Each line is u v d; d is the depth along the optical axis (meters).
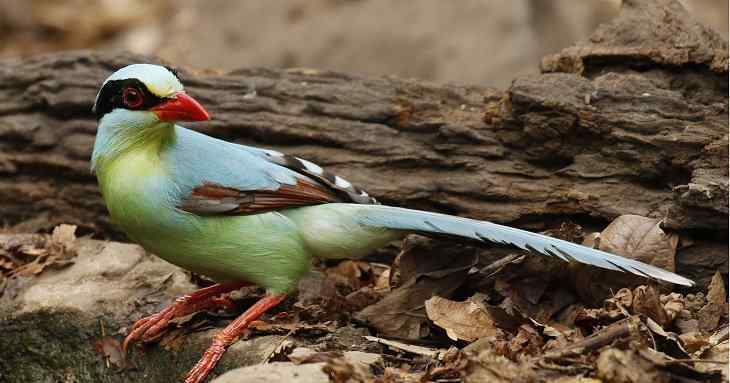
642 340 8.40
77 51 13.05
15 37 23.70
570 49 11.68
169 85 9.37
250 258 9.70
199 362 9.52
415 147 11.67
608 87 10.94
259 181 9.66
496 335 9.17
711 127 10.57
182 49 21.41
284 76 12.56
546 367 8.24
